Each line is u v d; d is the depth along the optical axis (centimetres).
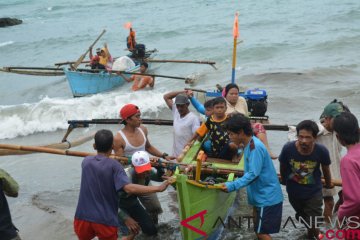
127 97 1312
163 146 963
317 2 3666
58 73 1580
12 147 618
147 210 599
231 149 648
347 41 2105
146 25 3372
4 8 6081
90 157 464
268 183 467
